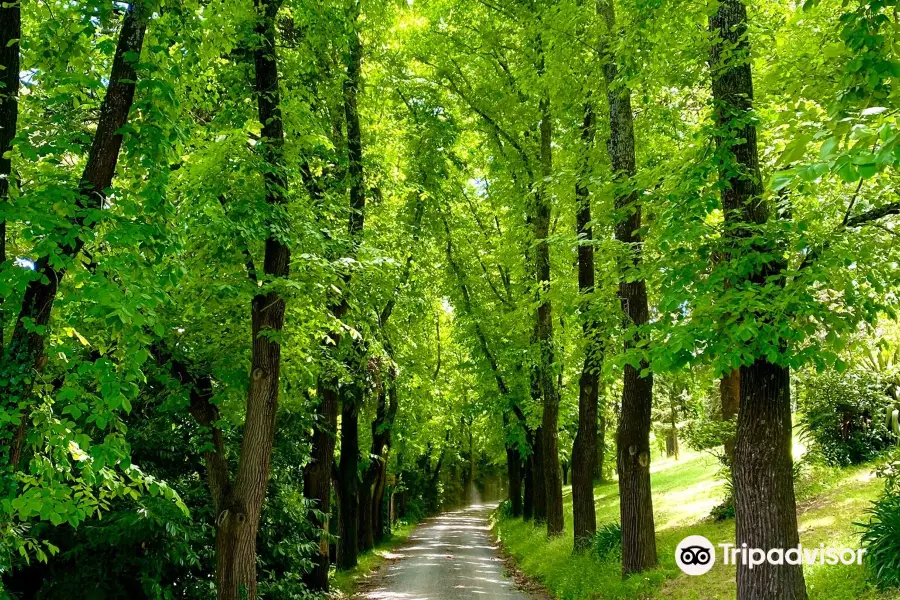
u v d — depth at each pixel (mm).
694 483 17969
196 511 9242
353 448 16469
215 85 8828
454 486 53531
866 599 6133
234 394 8773
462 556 19172
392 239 13508
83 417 7578
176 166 7711
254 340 8000
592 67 9953
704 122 8055
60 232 4836
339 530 16219
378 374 14617
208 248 7578
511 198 14703
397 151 15891
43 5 6137
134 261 5176
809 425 12930
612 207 9133
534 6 11930
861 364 12430
